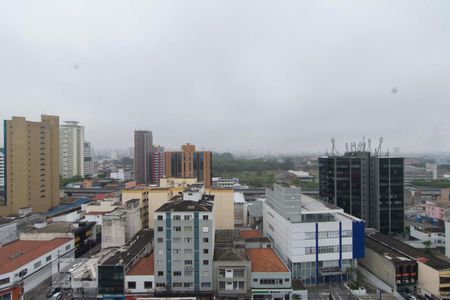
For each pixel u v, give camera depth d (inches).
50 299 3211.1
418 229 5270.7
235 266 3203.7
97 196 7578.7
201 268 3221.0
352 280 3688.5
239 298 3189.0
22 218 5251.0
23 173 6230.3
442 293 3169.3
